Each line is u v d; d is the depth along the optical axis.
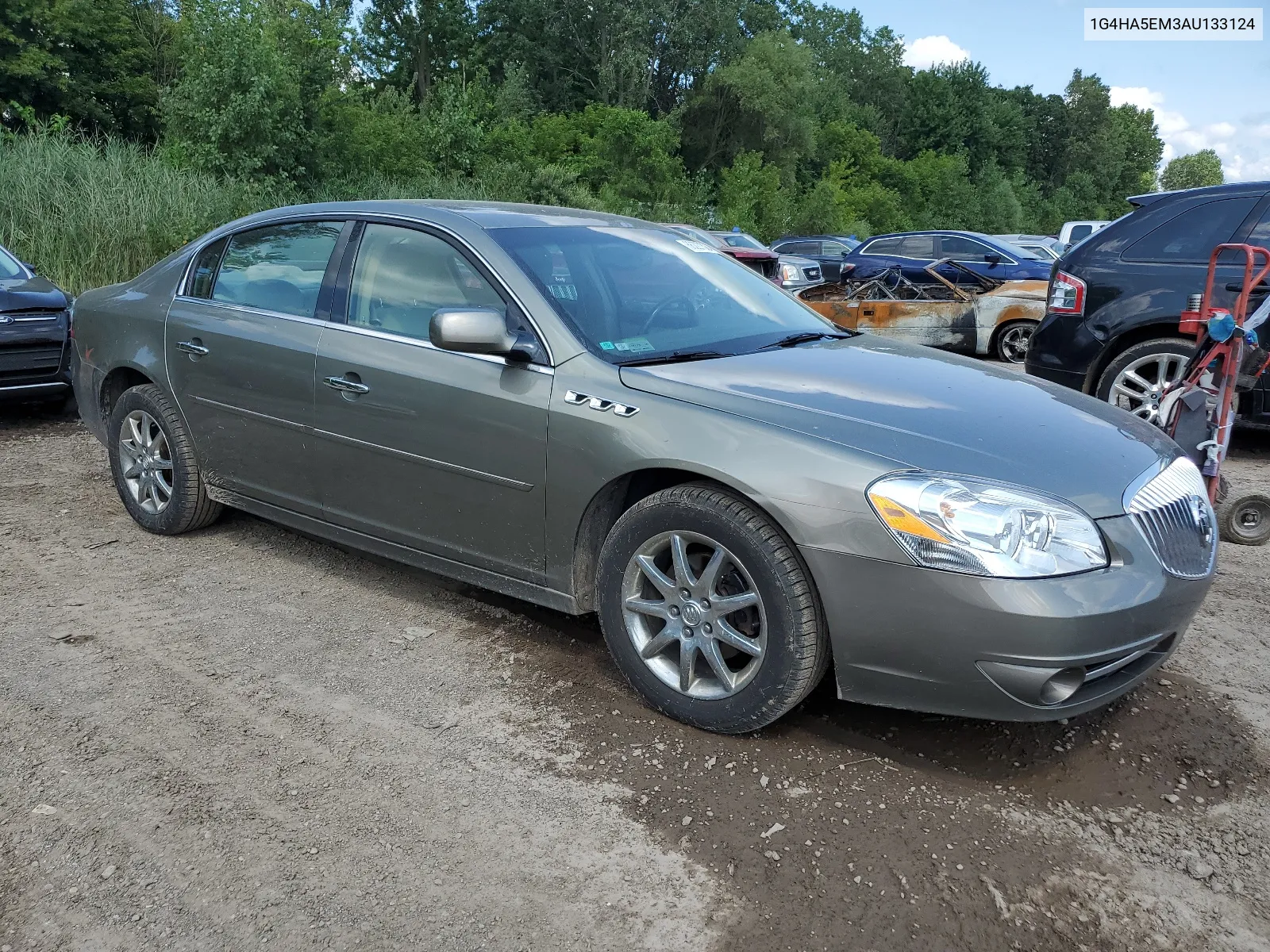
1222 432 4.61
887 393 3.00
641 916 2.15
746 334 3.56
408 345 3.48
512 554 3.29
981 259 13.29
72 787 2.57
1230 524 4.85
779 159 49.75
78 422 7.06
